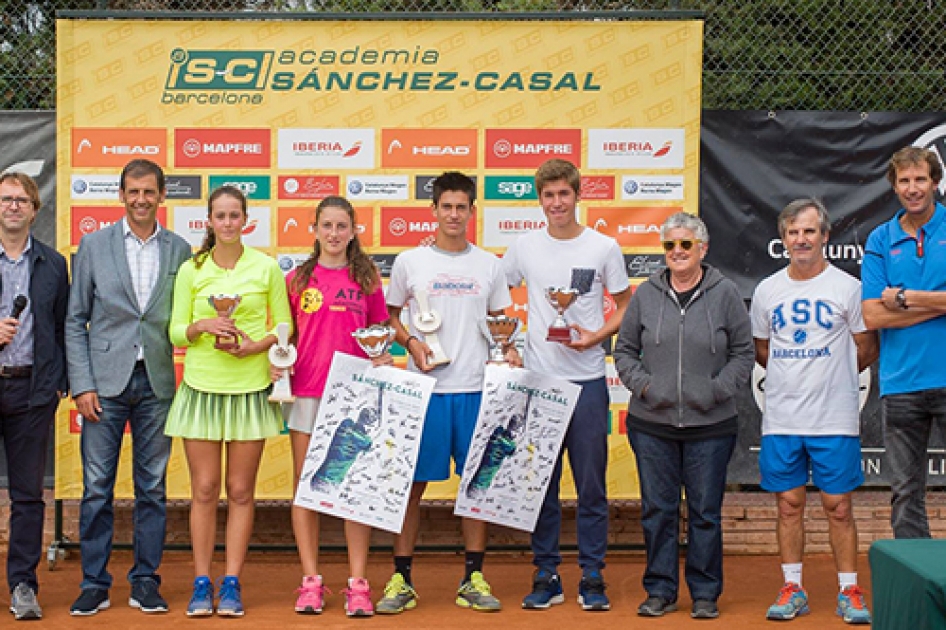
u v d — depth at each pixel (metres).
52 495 7.16
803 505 5.36
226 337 5.11
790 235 5.25
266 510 6.79
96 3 6.69
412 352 5.42
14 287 5.21
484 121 6.43
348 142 6.44
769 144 6.71
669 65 6.41
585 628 5.04
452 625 5.08
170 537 6.76
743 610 5.42
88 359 5.31
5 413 5.16
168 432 5.25
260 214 6.45
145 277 5.35
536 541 5.53
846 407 5.25
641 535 6.85
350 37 6.43
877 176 6.71
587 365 5.43
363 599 5.24
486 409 5.31
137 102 6.42
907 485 5.23
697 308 5.21
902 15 7.12
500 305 5.54
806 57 7.14
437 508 6.84
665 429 5.27
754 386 6.73
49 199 6.79
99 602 5.30
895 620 3.66
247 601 5.59
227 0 7.93
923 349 5.13
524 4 8.23
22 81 7.21
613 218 6.43
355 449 5.25
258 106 6.43
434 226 6.46
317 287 5.34
